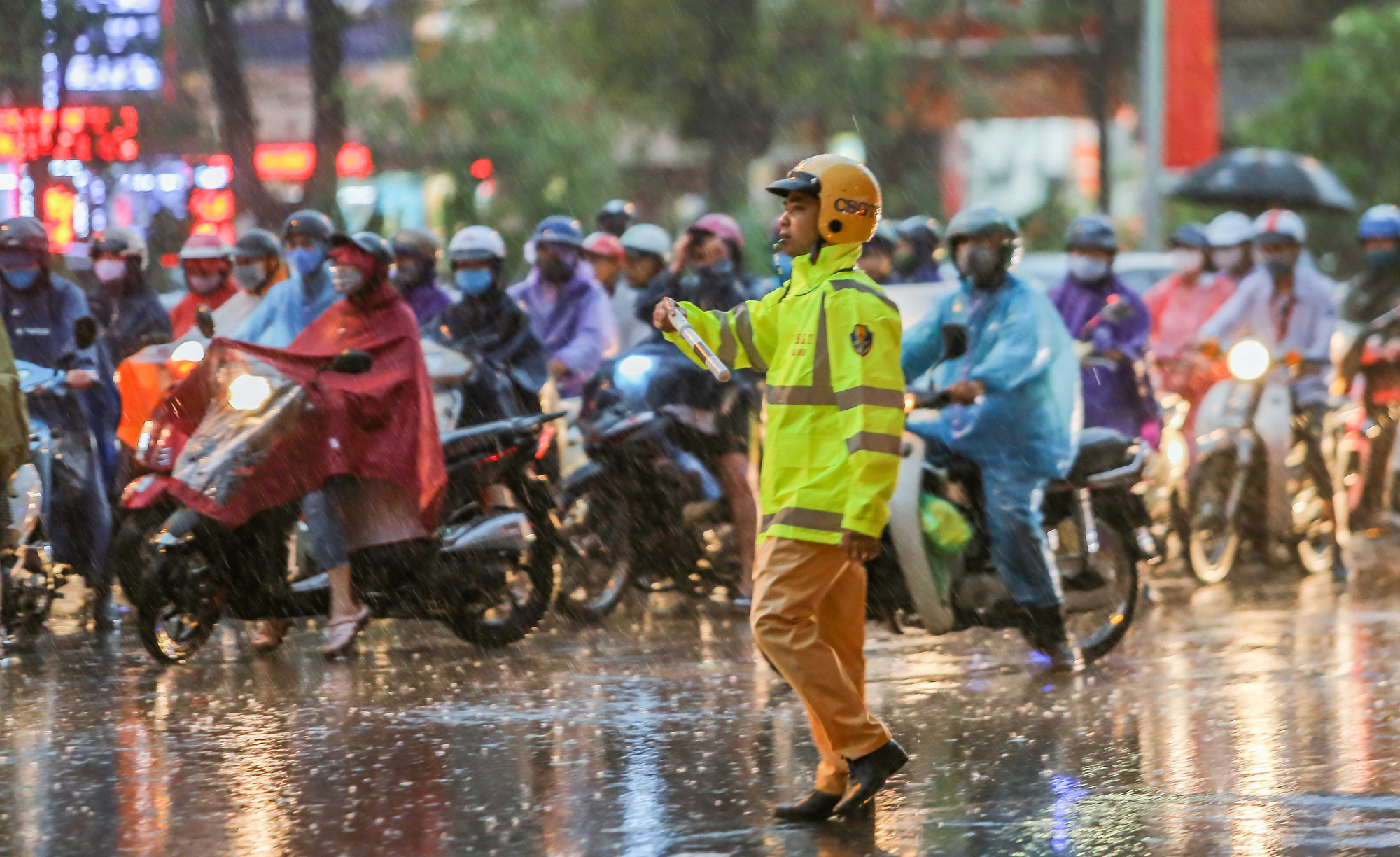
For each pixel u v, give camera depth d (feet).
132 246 68.39
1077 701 48.39
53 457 60.85
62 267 109.60
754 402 66.03
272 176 174.29
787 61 185.88
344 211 158.92
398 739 43.29
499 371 65.21
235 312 65.00
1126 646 57.98
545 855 33.17
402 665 55.06
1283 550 84.69
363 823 35.32
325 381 54.90
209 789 38.11
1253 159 114.83
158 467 53.93
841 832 34.83
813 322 35.09
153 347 63.77
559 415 59.67
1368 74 184.44
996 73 219.20
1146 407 70.69
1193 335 83.92
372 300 56.59
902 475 51.21
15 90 123.13
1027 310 52.06
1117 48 217.15
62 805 36.78
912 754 41.73
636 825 35.24
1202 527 74.54
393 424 55.57
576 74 181.27
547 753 41.70
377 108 164.45
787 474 35.35
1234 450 74.49
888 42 192.24
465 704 48.03
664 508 65.62
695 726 44.91
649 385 65.31
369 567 55.88
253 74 181.16
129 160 129.59
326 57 148.25
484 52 168.66
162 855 33.22
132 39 131.95
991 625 53.21
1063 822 35.50
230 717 46.16
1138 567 56.18
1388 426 81.41
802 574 35.17
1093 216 72.54
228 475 52.90
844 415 34.45
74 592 72.69
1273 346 77.20
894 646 58.13
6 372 53.98
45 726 44.96
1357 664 53.72
